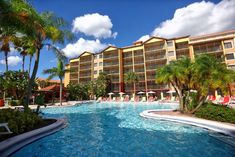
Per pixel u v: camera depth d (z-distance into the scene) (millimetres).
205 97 13016
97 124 12469
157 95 48656
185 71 13766
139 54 54875
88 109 24016
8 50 29172
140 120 13586
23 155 6293
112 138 8641
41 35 13750
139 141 8055
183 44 47844
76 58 66812
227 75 11891
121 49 57562
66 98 39531
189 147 7023
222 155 6059
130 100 41406
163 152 6594
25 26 9469
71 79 66812
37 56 13828
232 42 38281
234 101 21406
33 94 31203
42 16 13891
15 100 26578
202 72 12352
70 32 15922
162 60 49219
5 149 6215
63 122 11992
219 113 10484
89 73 61906
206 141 7688
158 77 16188
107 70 58688
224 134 8320
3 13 8336
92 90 50156
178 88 15281
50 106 25266
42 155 6363
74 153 6613
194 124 10531
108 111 21453
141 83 52938
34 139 7945
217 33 40625
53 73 27984
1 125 7359
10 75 28281
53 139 8406
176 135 8773
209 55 13328
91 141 8172
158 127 10711
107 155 6418
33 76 13383
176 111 16359
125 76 52938
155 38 50875
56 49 15031
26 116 9711
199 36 42688
